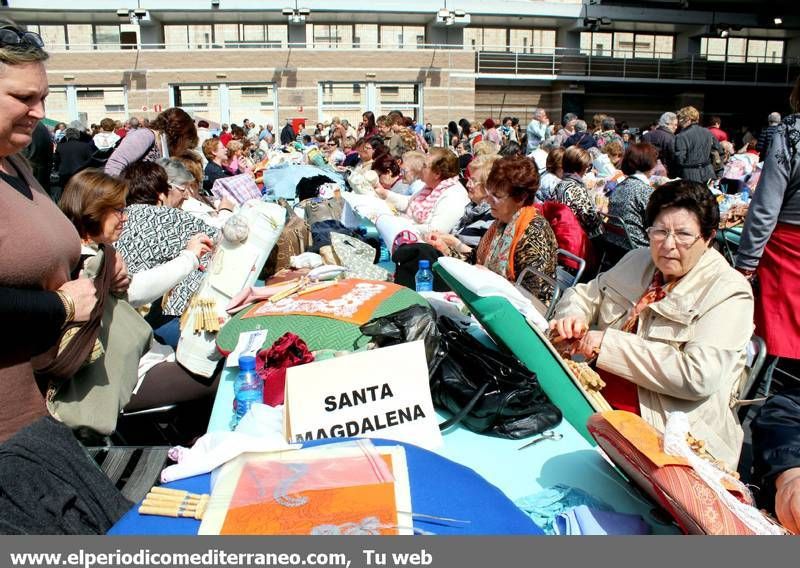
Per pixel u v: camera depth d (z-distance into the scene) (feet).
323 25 97.40
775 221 10.71
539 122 52.42
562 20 104.06
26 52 5.34
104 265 6.41
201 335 9.15
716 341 7.02
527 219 11.38
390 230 15.03
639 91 112.06
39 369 5.97
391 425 6.37
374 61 91.30
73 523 4.91
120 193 8.36
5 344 5.41
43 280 5.74
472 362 7.18
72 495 4.99
